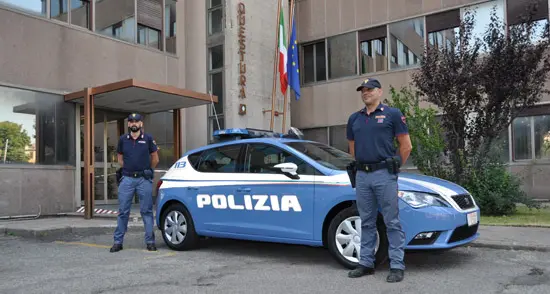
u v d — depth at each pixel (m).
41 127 11.41
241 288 4.79
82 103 12.16
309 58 17.42
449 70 9.85
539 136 12.89
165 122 14.55
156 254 6.79
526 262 5.80
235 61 14.66
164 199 7.20
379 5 15.81
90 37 12.46
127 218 7.16
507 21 13.49
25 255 6.86
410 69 15.06
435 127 10.47
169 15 14.93
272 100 15.10
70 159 12.02
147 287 4.88
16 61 10.94
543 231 7.64
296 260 6.20
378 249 5.33
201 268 5.77
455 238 5.28
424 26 14.91
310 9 17.25
